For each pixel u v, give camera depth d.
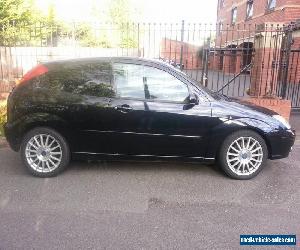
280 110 8.44
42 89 5.25
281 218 4.11
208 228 3.87
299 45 16.50
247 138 5.25
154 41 9.87
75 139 5.22
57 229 3.80
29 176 5.30
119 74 5.20
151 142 5.20
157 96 5.18
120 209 4.29
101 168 5.66
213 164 5.83
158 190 4.86
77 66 5.30
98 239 3.62
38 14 12.52
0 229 3.79
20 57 9.32
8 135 5.33
